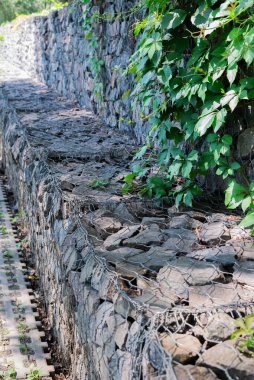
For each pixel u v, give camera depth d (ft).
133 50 13.69
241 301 5.62
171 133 9.02
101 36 16.42
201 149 9.31
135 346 5.09
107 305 6.17
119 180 10.39
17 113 18.31
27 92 24.35
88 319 6.68
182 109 8.98
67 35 21.94
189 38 9.14
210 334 5.05
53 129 15.43
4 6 58.75
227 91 7.91
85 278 7.00
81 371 7.43
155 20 8.73
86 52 18.67
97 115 17.78
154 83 10.27
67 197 9.21
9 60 45.73
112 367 5.70
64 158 12.14
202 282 6.10
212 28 7.38
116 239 7.56
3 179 20.30
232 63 7.05
